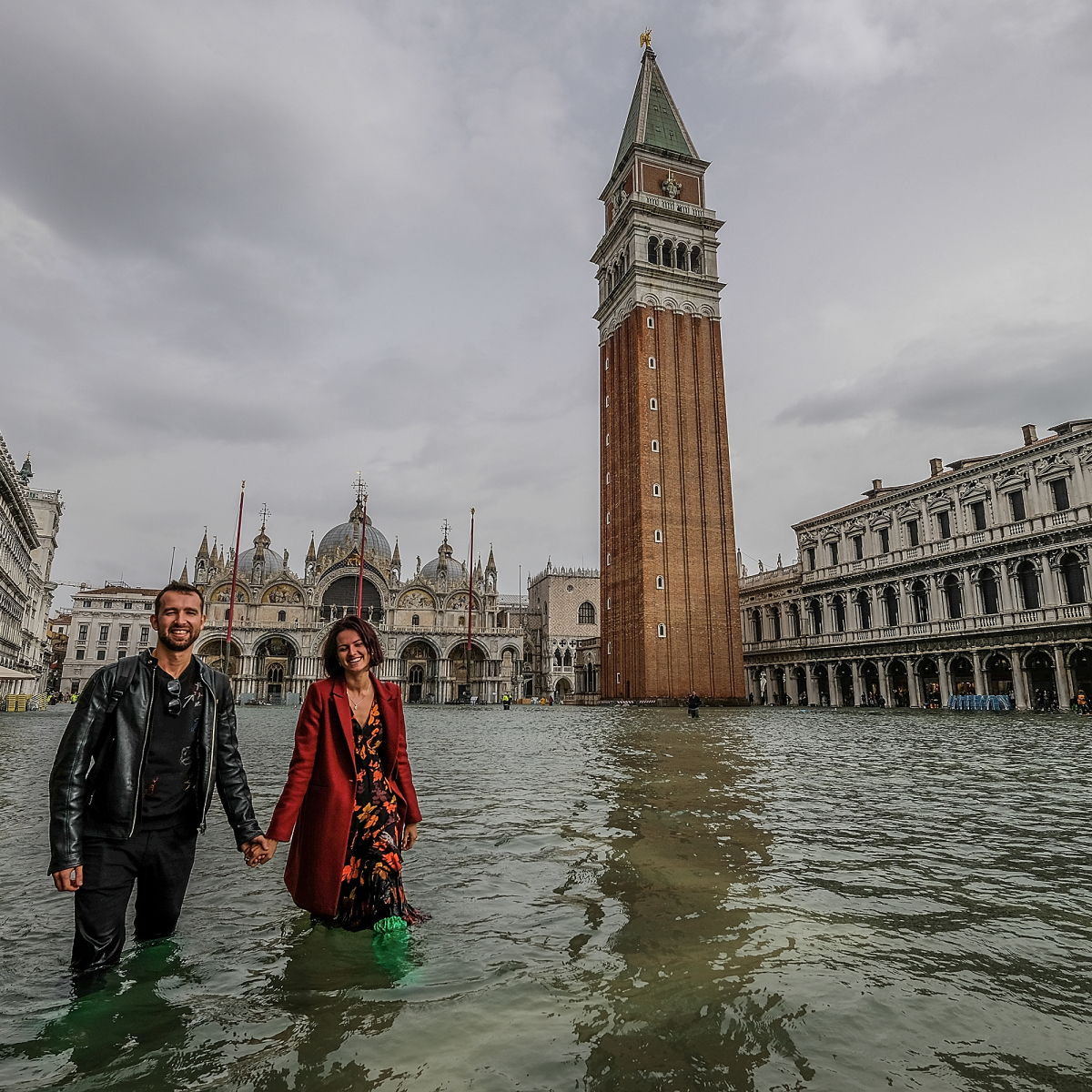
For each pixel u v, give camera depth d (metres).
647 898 7.06
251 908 6.86
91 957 5.30
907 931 6.13
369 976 5.23
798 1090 3.72
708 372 80.81
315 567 104.12
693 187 86.31
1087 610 50.22
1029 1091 3.73
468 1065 3.99
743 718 45.88
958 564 60.19
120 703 5.56
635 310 79.56
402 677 103.94
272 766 17.89
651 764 18.52
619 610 80.06
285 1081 3.84
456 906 6.82
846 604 72.56
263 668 99.94
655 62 91.56
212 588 100.62
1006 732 30.59
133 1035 4.36
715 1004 4.74
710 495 77.94
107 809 5.45
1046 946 5.79
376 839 6.48
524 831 10.16
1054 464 53.47
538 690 117.81
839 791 13.87
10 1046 4.22
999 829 10.30
